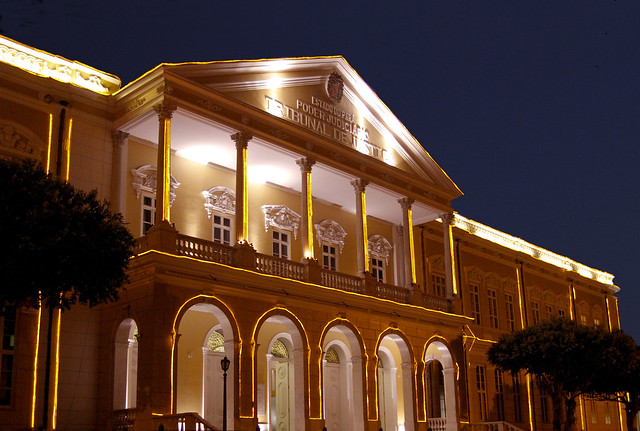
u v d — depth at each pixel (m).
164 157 22.98
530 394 40.94
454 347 32.66
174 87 23.73
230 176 28.95
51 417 21.77
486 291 40.81
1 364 21.25
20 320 21.84
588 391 34.00
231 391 23.22
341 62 30.09
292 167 28.75
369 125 31.59
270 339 28.88
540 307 45.69
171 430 20.48
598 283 53.34
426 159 33.78
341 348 31.64
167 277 22.09
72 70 24.89
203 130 25.38
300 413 25.17
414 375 29.95
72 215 17.48
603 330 33.16
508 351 32.59
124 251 18.48
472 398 36.59
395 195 31.97
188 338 26.06
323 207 32.72
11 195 16.70
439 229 38.38
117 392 22.55
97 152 24.58
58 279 17.23
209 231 27.67
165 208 22.83
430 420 32.59
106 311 23.45
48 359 21.95
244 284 24.22
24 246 16.31
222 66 25.48
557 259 49.31
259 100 26.81
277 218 30.25
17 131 22.81
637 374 34.53
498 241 43.69
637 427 52.12
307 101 28.69
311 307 26.38
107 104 25.16
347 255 33.31
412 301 30.88
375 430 27.44
